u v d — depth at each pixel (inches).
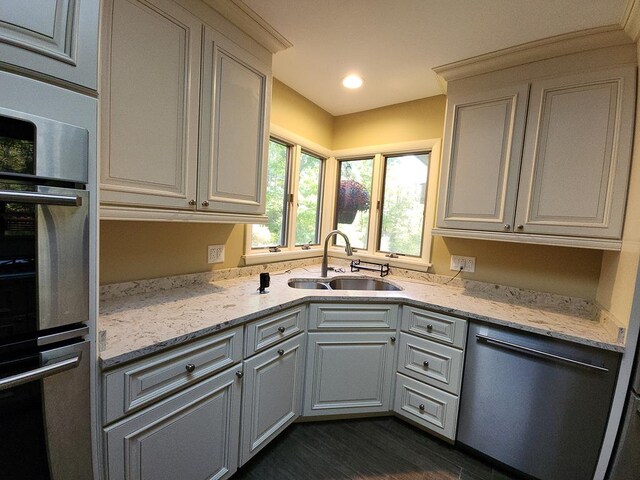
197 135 51.7
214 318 47.3
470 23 56.5
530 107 62.7
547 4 49.7
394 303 71.2
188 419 43.3
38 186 26.4
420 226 95.9
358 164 108.5
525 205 63.2
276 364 59.4
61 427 30.1
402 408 72.1
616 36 53.6
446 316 65.1
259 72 62.7
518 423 57.2
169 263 64.4
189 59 49.1
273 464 58.9
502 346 58.1
